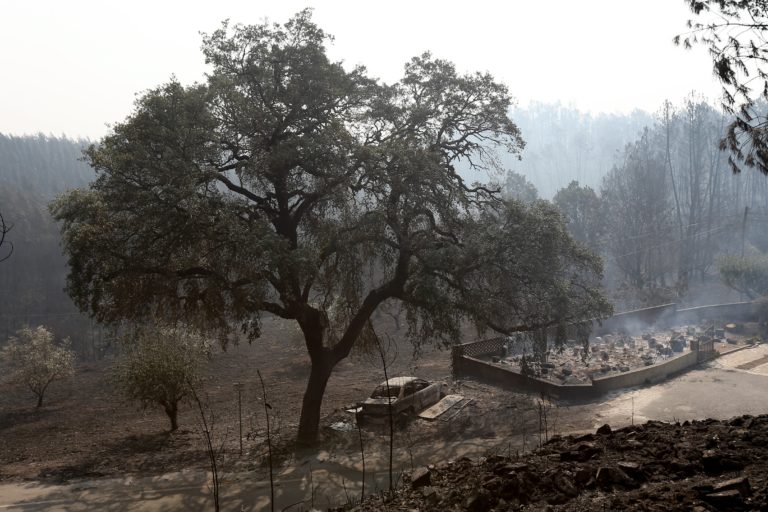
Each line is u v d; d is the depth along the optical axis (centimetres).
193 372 2238
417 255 2095
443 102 2312
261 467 1705
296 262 1738
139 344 2156
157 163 1766
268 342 4294
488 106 2328
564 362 3031
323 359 2086
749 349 3428
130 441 2105
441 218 2191
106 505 1452
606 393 2439
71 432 2369
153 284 1891
